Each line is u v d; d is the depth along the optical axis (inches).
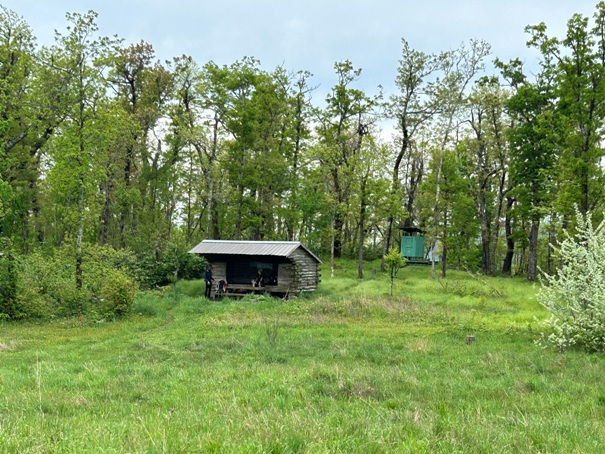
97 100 1092.5
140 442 236.1
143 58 1768.0
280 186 1829.5
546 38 1569.9
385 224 2234.3
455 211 1804.9
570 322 632.4
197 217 2246.6
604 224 648.4
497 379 450.0
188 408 339.9
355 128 2087.8
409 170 2375.7
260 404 346.3
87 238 1633.9
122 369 500.4
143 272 1403.8
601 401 367.2
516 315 918.4
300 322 869.8
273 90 1829.5
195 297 1311.5
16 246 1392.7
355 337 721.0
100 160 1111.6
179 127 1678.2
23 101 1226.0
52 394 390.9
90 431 268.7
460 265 1962.4
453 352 603.2
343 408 339.0
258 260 1381.6
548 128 1501.0
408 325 838.5
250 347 625.0
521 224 2066.9
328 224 1948.8
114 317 952.9
